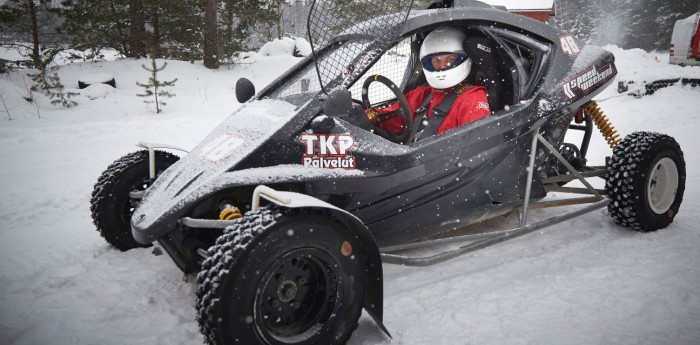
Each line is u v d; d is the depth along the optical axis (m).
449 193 2.99
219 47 15.70
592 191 3.64
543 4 16.06
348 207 2.71
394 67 3.80
